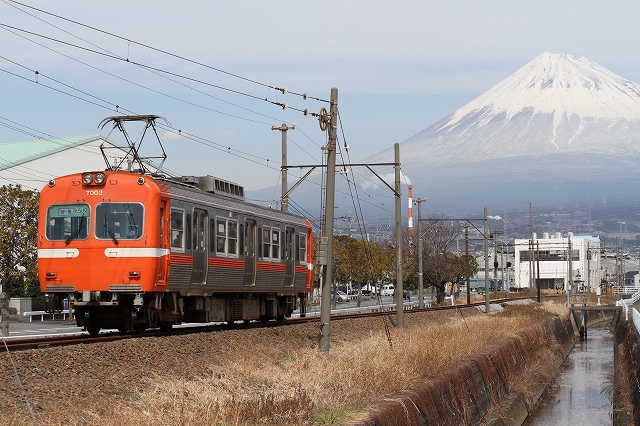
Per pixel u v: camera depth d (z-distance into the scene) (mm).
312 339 29219
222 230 27297
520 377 37094
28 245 43594
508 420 28875
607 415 35312
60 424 11938
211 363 19984
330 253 26031
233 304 29266
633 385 36062
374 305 90875
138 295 22953
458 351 28047
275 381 17719
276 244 32062
